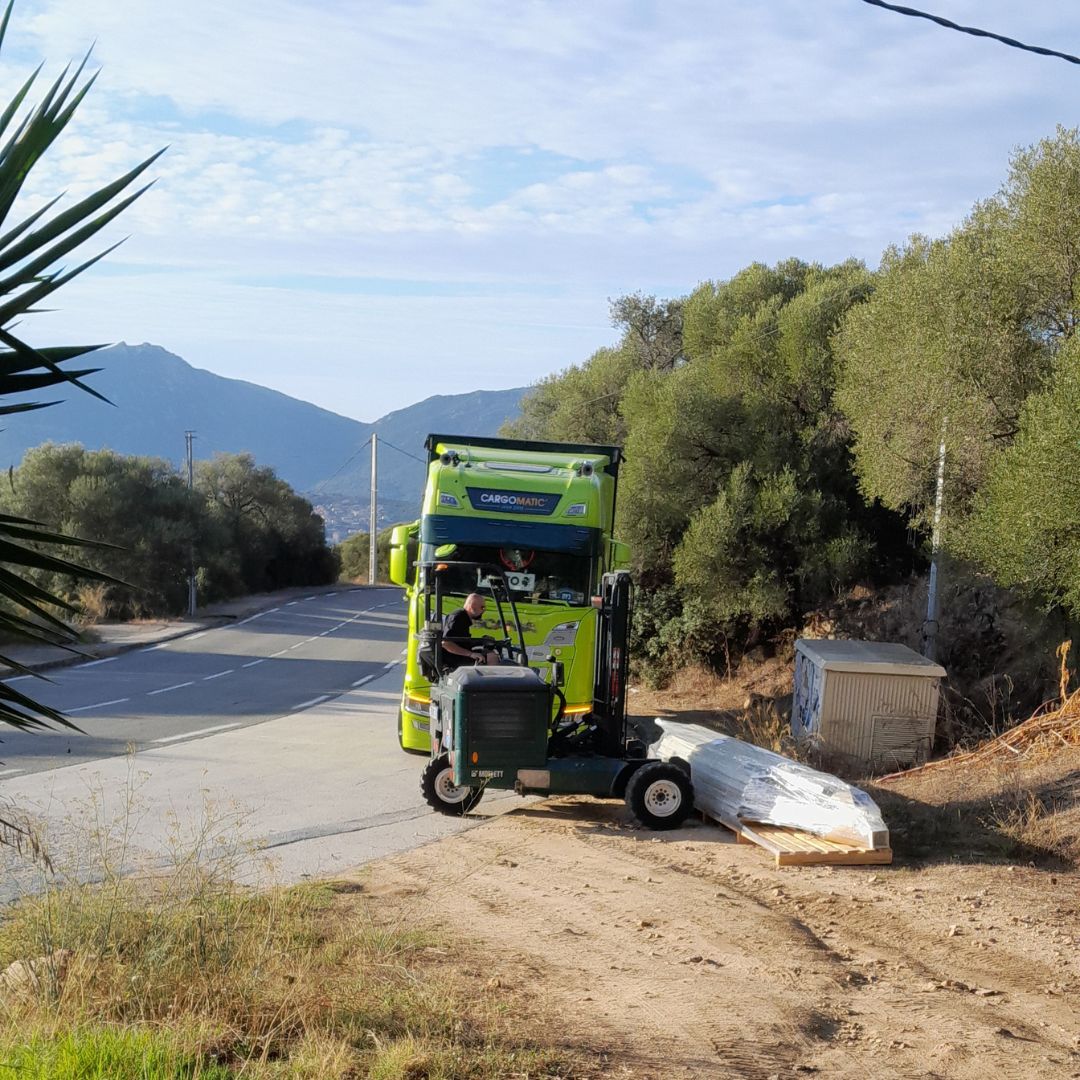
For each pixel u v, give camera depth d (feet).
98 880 24.44
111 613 139.03
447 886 25.64
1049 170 40.60
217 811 34.35
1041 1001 18.95
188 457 162.61
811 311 71.56
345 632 135.74
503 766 32.48
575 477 42.39
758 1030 17.29
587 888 25.53
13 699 8.59
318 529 240.32
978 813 32.01
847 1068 16.05
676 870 27.50
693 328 89.86
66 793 36.70
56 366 8.04
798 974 19.99
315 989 17.46
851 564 68.28
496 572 41.14
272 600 185.06
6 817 27.35
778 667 71.05
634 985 19.13
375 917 22.70
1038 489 35.27
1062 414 35.04
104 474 147.43
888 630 64.49
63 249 7.98
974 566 52.06
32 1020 15.28
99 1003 16.11
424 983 18.43
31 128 7.75
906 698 44.11
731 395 75.36
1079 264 40.86
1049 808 30.96
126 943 18.47
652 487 73.56
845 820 28.99
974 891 25.29
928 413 45.47
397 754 47.83
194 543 151.64
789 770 31.63
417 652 39.06
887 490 50.21
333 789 39.06
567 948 21.09
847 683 44.11
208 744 49.96
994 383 42.63
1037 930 22.62
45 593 8.54
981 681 53.67
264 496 224.74
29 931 18.99
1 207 7.74
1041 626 46.26
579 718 40.88
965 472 46.57
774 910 24.09
